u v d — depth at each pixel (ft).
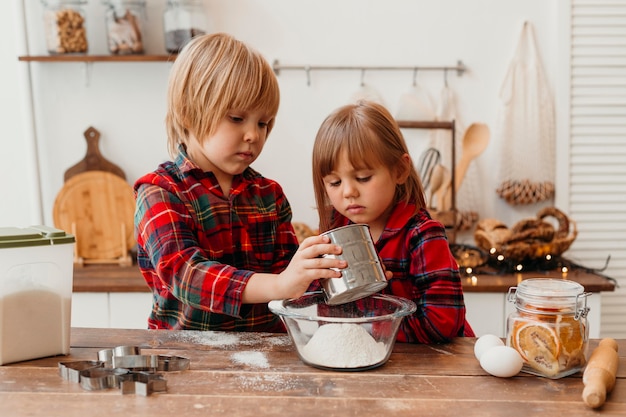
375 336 3.45
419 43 8.61
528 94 8.58
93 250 8.67
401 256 4.25
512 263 7.87
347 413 2.85
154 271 4.49
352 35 8.60
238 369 3.39
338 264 3.38
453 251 8.07
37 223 8.64
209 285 3.79
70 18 8.11
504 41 8.59
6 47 8.59
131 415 2.85
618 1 8.45
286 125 8.74
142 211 4.25
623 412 2.85
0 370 3.44
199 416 2.83
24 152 8.76
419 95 8.66
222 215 4.56
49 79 8.63
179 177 4.47
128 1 8.13
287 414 2.84
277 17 8.56
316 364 3.39
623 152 8.65
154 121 8.73
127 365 3.35
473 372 3.34
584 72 8.57
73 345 3.84
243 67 4.19
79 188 8.63
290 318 3.43
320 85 8.68
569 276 7.75
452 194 8.48
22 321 3.55
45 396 3.07
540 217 8.03
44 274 3.59
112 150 8.77
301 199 8.86
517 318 3.38
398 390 3.10
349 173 4.02
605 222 8.75
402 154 4.21
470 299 7.47
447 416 2.81
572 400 2.98
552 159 8.67
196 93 4.23
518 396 3.03
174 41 8.05
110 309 7.60
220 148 4.27
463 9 8.55
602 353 3.30
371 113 4.13
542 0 8.52
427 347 3.78
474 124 8.54
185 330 4.24
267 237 4.88
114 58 8.03
